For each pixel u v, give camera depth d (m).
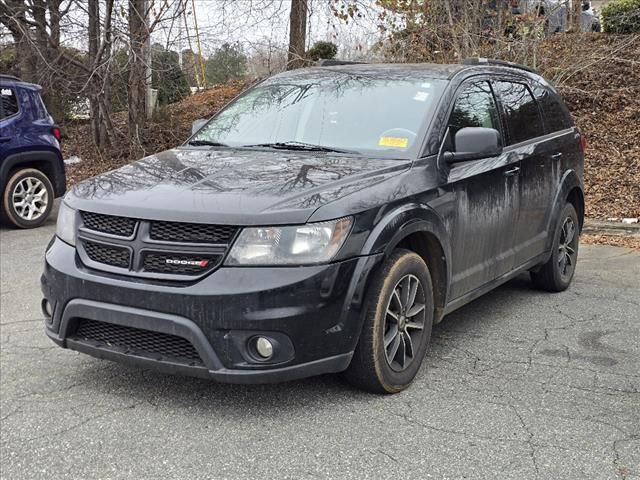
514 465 3.28
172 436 3.59
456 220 4.51
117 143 14.49
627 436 3.56
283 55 12.51
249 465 3.30
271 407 3.90
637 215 9.52
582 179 6.58
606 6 15.14
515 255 5.41
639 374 4.39
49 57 13.41
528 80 6.11
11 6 12.87
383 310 3.88
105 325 3.88
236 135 5.08
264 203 3.62
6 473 3.27
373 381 3.95
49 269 4.02
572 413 3.83
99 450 3.47
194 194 3.78
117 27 12.49
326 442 3.50
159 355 3.72
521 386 4.20
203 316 3.49
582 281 6.73
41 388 4.24
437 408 3.89
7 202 9.45
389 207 3.93
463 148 4.44
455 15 11.74
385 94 4.92
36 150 9.66
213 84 19.11
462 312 5.73
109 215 3.80
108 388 4.21
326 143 4.68
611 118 12.66
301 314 3.51
